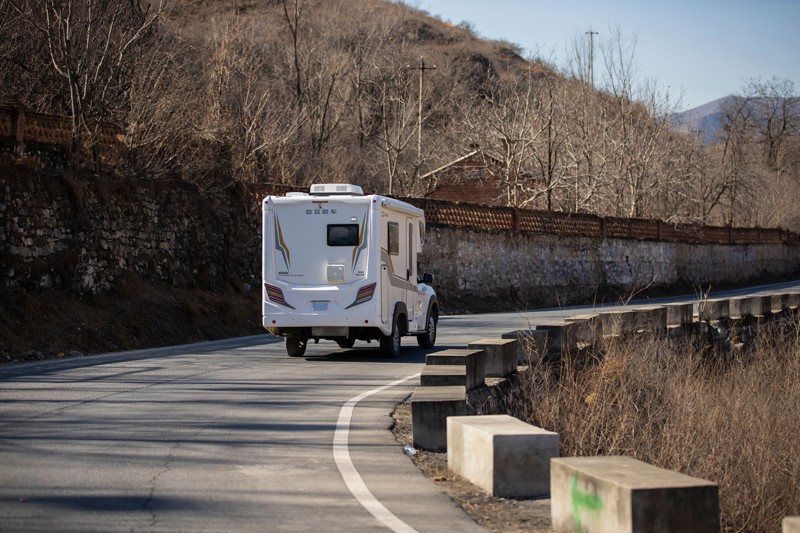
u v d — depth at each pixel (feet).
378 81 212.02
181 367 56.75
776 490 42.27
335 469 28.68
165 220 91.66
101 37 94.79
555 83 191.31
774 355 82.28
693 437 44.04
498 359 46.68
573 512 21.54
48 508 23.20
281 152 132.16
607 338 65.21
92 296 77.61
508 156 169.37
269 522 22.36
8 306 67.26
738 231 238.89
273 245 62.69
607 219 177.58
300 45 206.28
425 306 71.82
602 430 43.60
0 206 70.90
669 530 19.15
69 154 82.74
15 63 94.27
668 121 201.87
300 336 63.82
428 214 136.67
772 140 388.78
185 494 25.05
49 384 47.65
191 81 119.55
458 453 29.01
